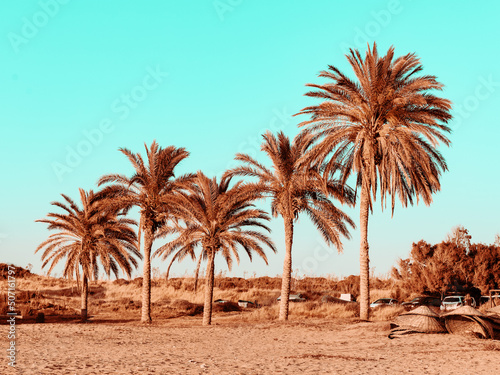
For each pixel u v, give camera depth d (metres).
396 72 27.06
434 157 27.36
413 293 45.78
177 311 46.25
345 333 22.23
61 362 12.35
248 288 76.50
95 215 38.28
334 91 28.28
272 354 15.81
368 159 27.92
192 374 10.73
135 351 16.12
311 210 30.30
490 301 36.09
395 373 11.48
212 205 31.97
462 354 14.84
